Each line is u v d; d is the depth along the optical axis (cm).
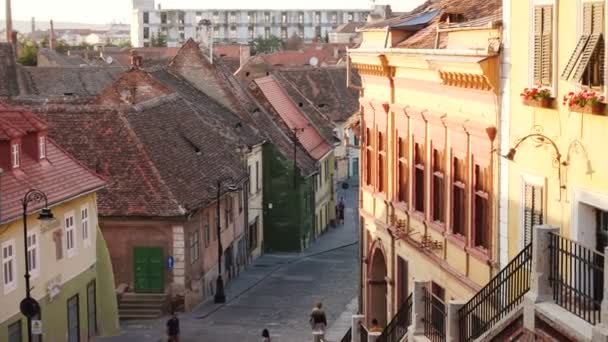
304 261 8025
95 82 11675
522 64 2698
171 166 6197
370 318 4456
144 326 5606
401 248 3969
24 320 4441
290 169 8400
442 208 3456
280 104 9512
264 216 8450
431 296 2875
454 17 3353
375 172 4294
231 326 5606
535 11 2589
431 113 3466
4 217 4197
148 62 13462
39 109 6359
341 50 18225
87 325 5200
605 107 2245
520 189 2739
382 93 4106
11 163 4591
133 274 5869
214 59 9300
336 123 12288
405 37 3900
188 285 5941
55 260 4784
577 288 2036
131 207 5806
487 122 2948
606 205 2281
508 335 2228
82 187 5081
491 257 2958
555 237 2081
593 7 2291
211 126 7519
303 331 5478
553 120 2530
